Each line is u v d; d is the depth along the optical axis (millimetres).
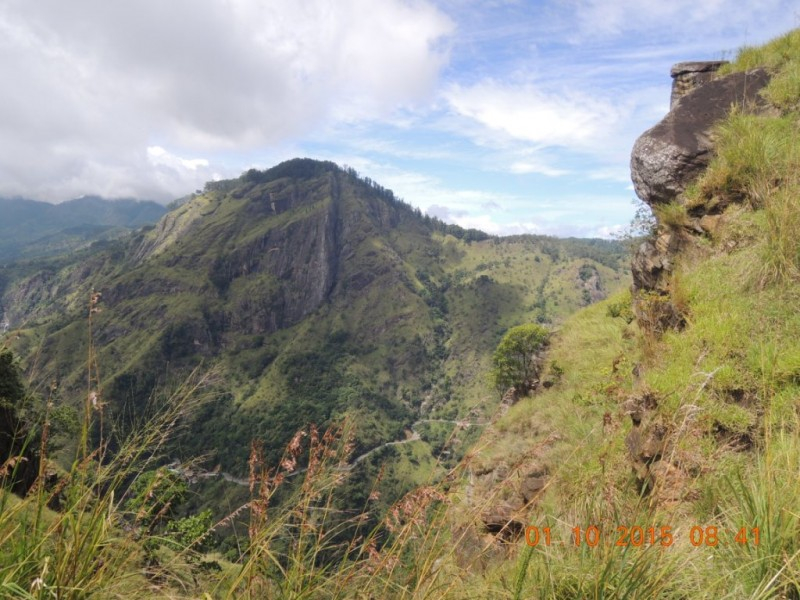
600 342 14812
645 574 2393
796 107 8195
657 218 9648
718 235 7375
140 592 2391
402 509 2623
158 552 2529
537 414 12523
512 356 21062
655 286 9062
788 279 5359
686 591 2422
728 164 7785
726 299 5879
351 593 2490
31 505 2414
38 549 2344
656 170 9398
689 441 3771
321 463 2721
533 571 2797
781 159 6910
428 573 2596
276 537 2500
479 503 2900
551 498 3795
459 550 2756
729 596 2305
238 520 2555
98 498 2475
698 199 8117
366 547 2564
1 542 2256
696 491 3256
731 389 4473
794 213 5801
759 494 2660
